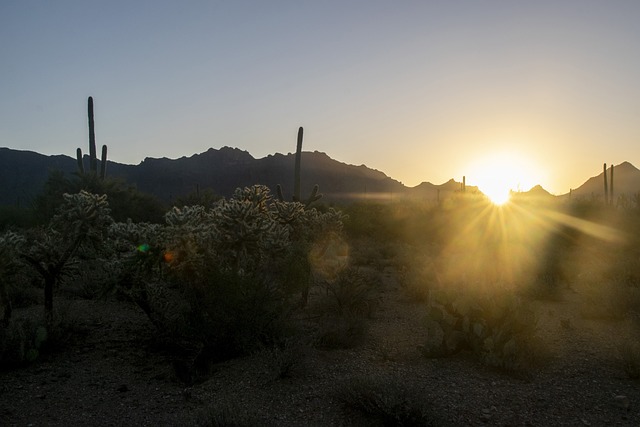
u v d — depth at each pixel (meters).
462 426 5.87
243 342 8.15
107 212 9.88
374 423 5.90
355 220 32.00
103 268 9.66
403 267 17.56
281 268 10.05
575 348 8.67
